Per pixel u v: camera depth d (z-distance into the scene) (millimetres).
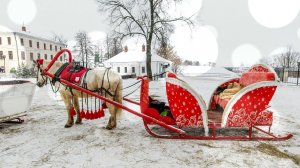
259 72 4898
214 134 5047
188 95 4703
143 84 5086
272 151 4473
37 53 51938
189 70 52875
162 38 25969
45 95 12438
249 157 4199
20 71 30859
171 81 4648
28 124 6355
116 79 5566
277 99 11547
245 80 5531
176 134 5523
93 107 8875
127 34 26703
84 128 5973
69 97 5910
